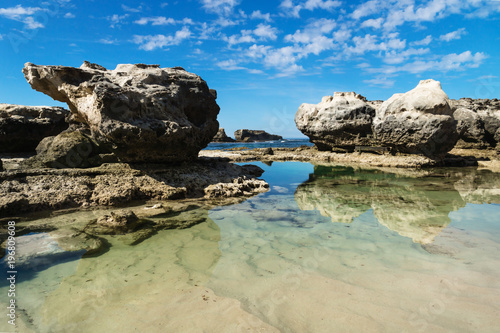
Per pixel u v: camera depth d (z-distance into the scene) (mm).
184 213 6766
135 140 7863
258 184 10023
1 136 12141
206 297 3297
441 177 12297
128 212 5914
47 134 13609
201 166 10375
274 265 4133
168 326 2785
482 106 19812
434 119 15352
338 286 3531
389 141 17344
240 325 2799
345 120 20188
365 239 5168
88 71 8500
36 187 6777
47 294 3354
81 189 7074
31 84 8539
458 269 3949
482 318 2879
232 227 5828
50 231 5301
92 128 8156
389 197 8594
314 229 5734
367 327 2768
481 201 7984
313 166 16531
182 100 9836
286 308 3082
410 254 4477
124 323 2836
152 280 3686
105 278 3732
